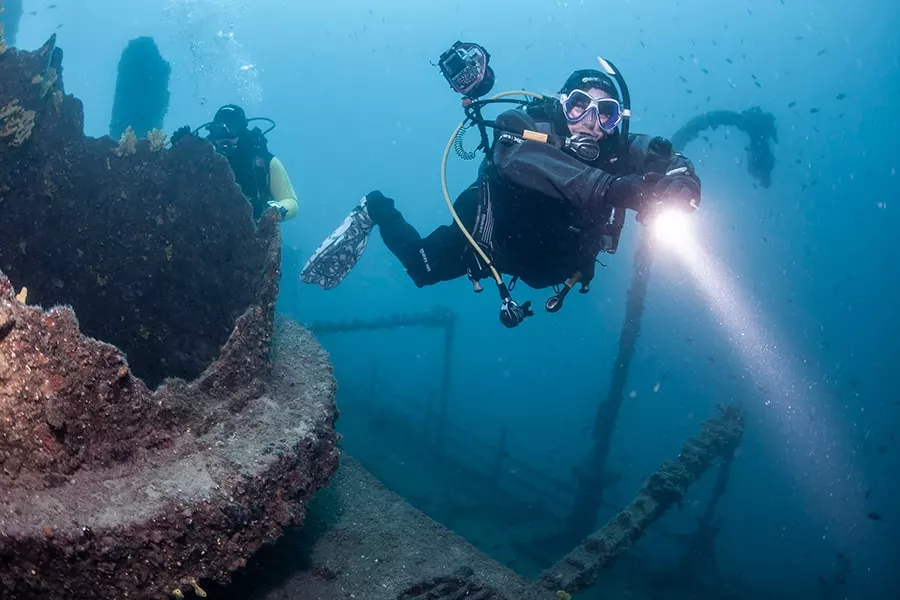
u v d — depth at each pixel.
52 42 3.06
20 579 1.76
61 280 3.37
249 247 3.26
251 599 2.91
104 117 83.88
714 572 14.67
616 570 12.83
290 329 3.81
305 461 2.51
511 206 2.91
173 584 2.02
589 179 2.36
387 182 120.56
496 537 12.70
